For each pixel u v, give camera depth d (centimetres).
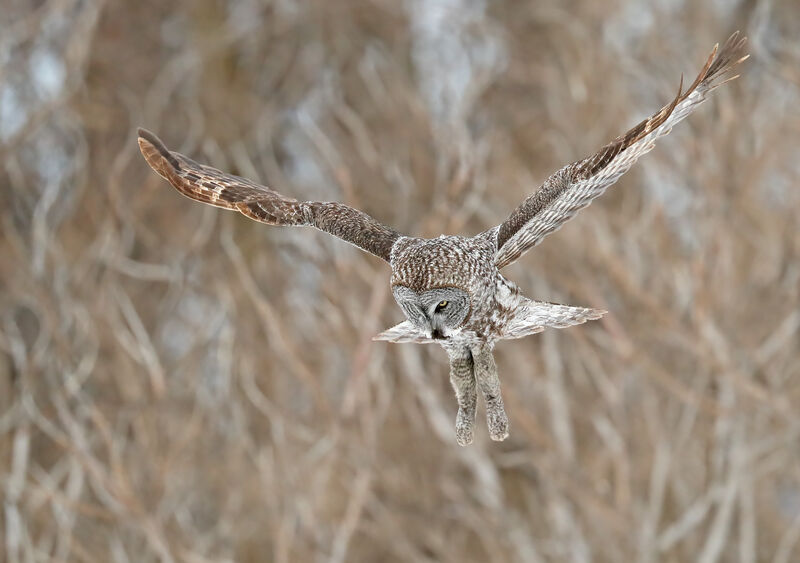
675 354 1708
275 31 2333
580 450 1712
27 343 1905
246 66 2323
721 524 1584
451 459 1691
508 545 1627
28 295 1730
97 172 2033
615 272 1583
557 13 2094
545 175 1967
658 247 1689
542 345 1762
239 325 1742
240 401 1675
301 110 2183
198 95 2230
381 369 1633
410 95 2011
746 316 1719
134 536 1569
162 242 2003
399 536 1628
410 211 1845
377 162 1930
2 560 1606
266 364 1759
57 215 1936
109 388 1698
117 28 2295
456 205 1716
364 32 2298
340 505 1686
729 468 1642
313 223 834
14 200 2020
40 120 1977
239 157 1994
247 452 1723
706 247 1658
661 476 1609
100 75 2245
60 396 1517
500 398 855
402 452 1698
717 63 785
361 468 1542
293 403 1784
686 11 2080
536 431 1563
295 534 1595
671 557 1647
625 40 2077
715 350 1558
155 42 2348
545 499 1717
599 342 1633
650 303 1553
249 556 1709
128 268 1795
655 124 762
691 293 1627
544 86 2142
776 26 2094
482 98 2130
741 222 1747
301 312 1833
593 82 1933
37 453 1728
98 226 1908
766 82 1886
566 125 1950
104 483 1440
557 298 1712
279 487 1590
